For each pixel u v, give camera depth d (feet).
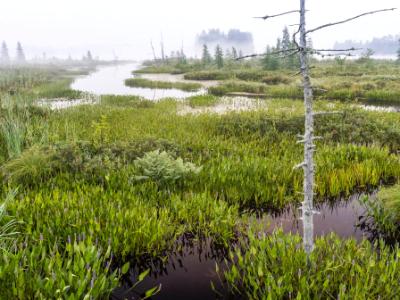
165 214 15.81
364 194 20.49
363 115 39.04
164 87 114.73
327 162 23.25
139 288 12.10
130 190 18.29
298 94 79.15
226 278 12.06
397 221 16.19
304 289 9.99
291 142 31.12
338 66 128.67
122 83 133.80
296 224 16.97
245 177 21.18
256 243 12.78
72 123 37.37
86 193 16.96
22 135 26.48
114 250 13.04
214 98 67.15
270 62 140.15
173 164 21.13
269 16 8.39
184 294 11.70
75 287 9.68
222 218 15.97
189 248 14.80
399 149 30.81
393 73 109.40
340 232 16.11
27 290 9.54
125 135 31.27
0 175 20.02
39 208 14.85
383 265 11.14
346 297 9.53
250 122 37.73
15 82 102.83
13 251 12.21
